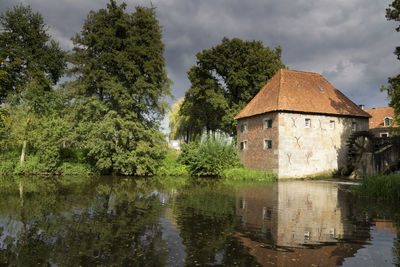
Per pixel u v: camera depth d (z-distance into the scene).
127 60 22.30
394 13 16.75
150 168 23.53
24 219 7.41
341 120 24.25
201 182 18.11
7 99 23.02
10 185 14.91
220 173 22.72
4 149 23.14
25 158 22.88
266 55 30.64
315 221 7.28
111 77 22.14
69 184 15.80
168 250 5.09
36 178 19.23
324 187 15.37
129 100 21.78
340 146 24.00
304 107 22.69
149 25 23.86
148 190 13.55
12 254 4.88
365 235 6.05
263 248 5.22
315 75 26.97
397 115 17.84
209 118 35.06
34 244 5.41
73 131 22.19
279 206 9.41
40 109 24.22
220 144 23.98
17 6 23.38
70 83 23.48
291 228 6.59
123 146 22.61
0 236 5.89
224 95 32.50
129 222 7.13
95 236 5.93
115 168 22.03
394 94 17.33
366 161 21.75
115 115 21.88
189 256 4.80
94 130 20.44
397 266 4.39
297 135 22.34
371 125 38.62
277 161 21.66
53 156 22.09
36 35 23.92
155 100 24.28
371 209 8.93
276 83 25.00
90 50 23.12
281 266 4.37
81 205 9.45
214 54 30.55
